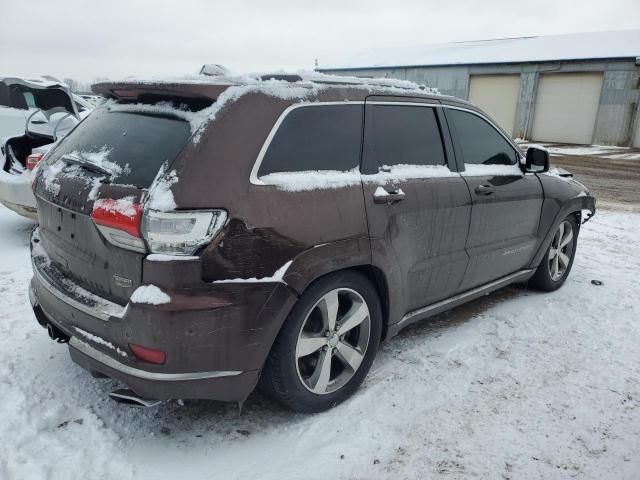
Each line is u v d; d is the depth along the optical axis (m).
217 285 2.39
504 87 27.59
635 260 6.14
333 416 2.96
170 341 2.31
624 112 23.62
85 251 2.66
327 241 2.77
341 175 2.93
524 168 4.40
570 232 5.13
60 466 2.47
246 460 2.60
